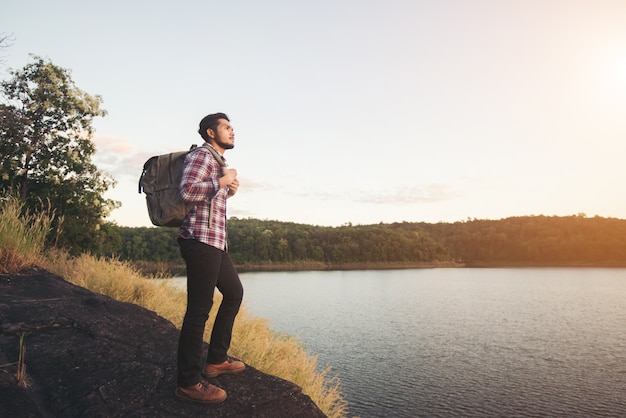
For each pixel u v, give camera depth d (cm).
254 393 279
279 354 696
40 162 1691
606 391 2322
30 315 375
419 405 2088
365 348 3406
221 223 266
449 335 4062
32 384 267
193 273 255
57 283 542
